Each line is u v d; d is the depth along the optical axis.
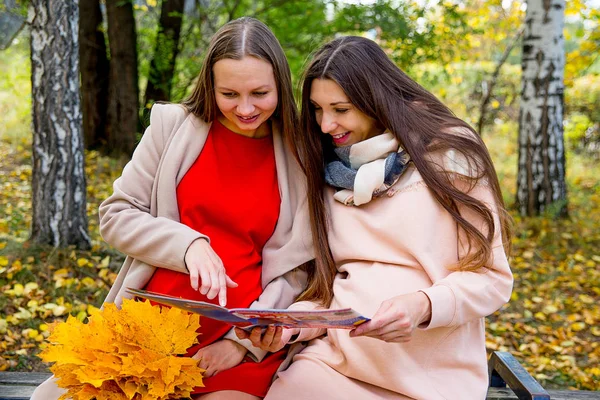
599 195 8.64
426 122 2.12
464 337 2.08
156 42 7.99
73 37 4.61
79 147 4.77
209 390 2.00
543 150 7.18
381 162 2.10
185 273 2.08
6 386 2.57
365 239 2.15
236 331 1.94
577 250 6.41
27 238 4.86
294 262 2.21
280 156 2.24
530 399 2.24
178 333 1.92
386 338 1.83
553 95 7.14
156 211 2.16
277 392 2.02
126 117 8.22
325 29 7.60
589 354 4.43
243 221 2.17
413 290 2.04
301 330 2.16
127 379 1.81
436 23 7.75
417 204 2.07
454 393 2.02
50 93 4.62
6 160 7.72
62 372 1.83
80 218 4.83
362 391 2.01
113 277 4.56
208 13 8.12
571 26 13.00
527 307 5.12
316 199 2.23
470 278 2.00
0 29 9.89
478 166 2.07
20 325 3.90
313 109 2.20
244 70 1.98
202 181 2.15
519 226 6.79
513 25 9.83
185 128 2.17
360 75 2.08
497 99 11.35
